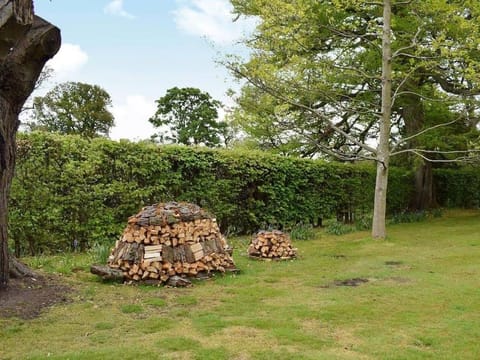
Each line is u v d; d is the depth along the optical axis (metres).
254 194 11.59
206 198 10.13
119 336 3.74
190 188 9.82
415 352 3.46
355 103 12.61
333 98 11.44
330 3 11.73
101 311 4.43
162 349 3.45
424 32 10.74
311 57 10.52
